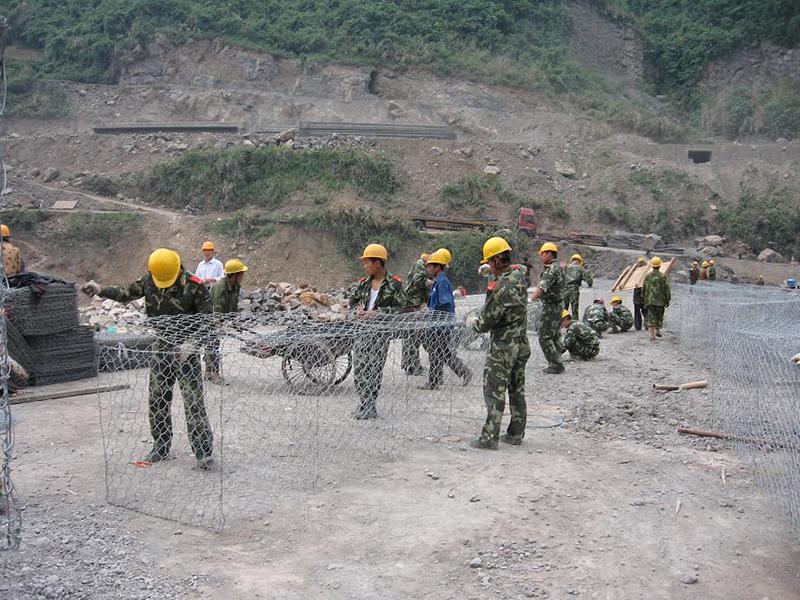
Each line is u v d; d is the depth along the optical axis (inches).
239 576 221.1
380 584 220.2
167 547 238.4
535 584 224.2
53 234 2021.4
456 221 2087.8
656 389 484.7
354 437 343.9
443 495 286.5
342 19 3159.5
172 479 292.0
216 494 277.3
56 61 2994.6
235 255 1984.5
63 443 338.0
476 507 275.6
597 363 581.3
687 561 241.6
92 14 3097.9
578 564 237.3
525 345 350.3
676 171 2573.8
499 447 351.3
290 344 375.6
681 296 727.1
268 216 2044.8
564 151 2679.6
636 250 2108.8
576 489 297.3
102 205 2197.3
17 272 475.2
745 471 326.6
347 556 236.2
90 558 227.6
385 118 2810.0
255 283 1925.4
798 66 3211.1
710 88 3334.2
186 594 210.1
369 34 3063.5
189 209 2209.6
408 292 507.2
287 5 3250.5
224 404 362.3
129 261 1999.3
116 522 253.8
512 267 346.9
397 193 2353.6
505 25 3287.4
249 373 391.5
